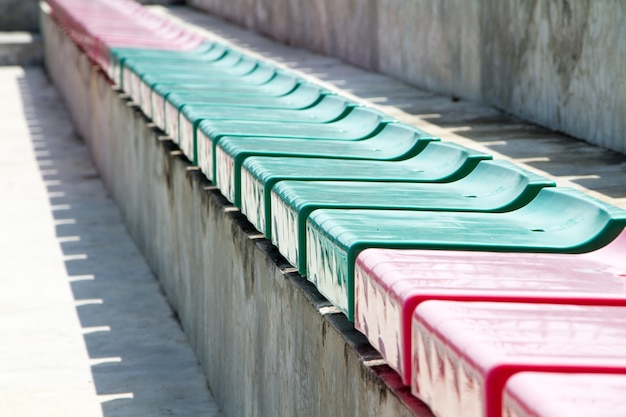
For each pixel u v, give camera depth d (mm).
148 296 11375
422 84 14422
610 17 9406
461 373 3172
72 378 8953
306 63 17875
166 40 16078
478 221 4953
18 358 9477
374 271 4031
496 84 12172
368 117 7801
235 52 12703
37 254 13266
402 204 5258
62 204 16172
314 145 7012
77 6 23531
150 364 9312
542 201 5176
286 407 5965
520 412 2826
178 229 10258
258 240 6707
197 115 8336
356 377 4523
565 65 10367
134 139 13445
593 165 8695
